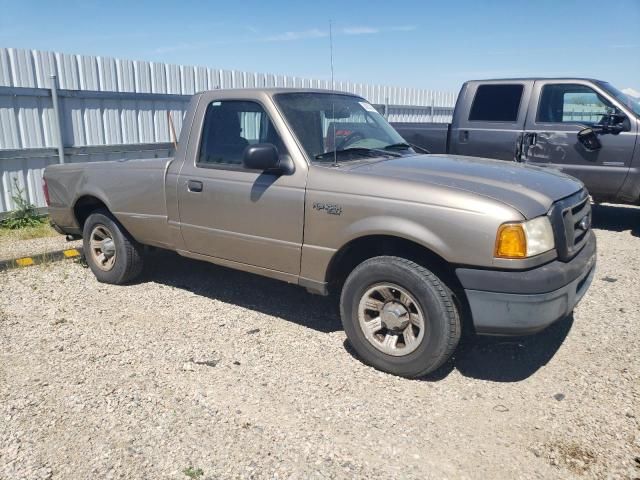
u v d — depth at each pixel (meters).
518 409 3.32
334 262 3.93
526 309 3.26
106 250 5.59
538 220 3.34
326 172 3.90
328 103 4.63
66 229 6.00
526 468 2.79
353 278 3.80
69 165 5.77
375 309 3.77
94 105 9.26
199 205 4.60
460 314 3.57
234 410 3.31
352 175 3.79
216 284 5.61
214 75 11.04
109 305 5.07
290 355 4.04
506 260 3.25
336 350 4.12
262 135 4.26
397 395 3.48
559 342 4.19
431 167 3.97
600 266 6.14
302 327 4.55
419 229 3.45
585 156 7.79
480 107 8.66
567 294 3.41
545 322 3.32
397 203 3.54
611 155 7.60
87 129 9.23
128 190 5.15
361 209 3.67
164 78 10.23
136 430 3.11
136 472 2.77
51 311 4.92
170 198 4.82
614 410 3.27
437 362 3.52
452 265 3.42
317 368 3.83
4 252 6.99
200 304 5.07
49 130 8.74
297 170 4.02
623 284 5.49
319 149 4.14
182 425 3.16
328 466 2.81
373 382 3.64
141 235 5.20
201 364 3.89
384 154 4.47
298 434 3.07
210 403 3.38
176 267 6.16
